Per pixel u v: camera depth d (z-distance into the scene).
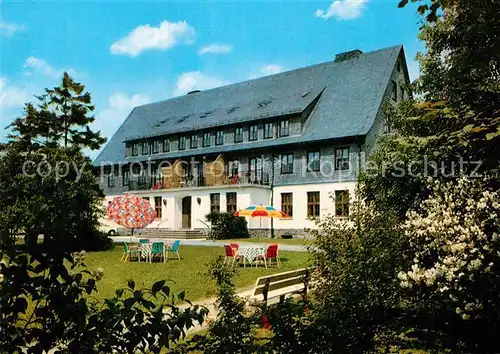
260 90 40.28
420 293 6.74
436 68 9.73
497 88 6.39
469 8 5.26
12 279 2.47
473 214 6.60
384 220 7.12
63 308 2.55
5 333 2.52
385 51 35.09
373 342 4.05
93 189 24.00
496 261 6.32
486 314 6.16
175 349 3.12
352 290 4.71
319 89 35.44
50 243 2.55
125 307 2.63
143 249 18.14
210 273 5.56
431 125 9.38
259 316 3.72
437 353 5.72
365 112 30.81
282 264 17.03
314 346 3.44
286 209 32.59
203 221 34.84
